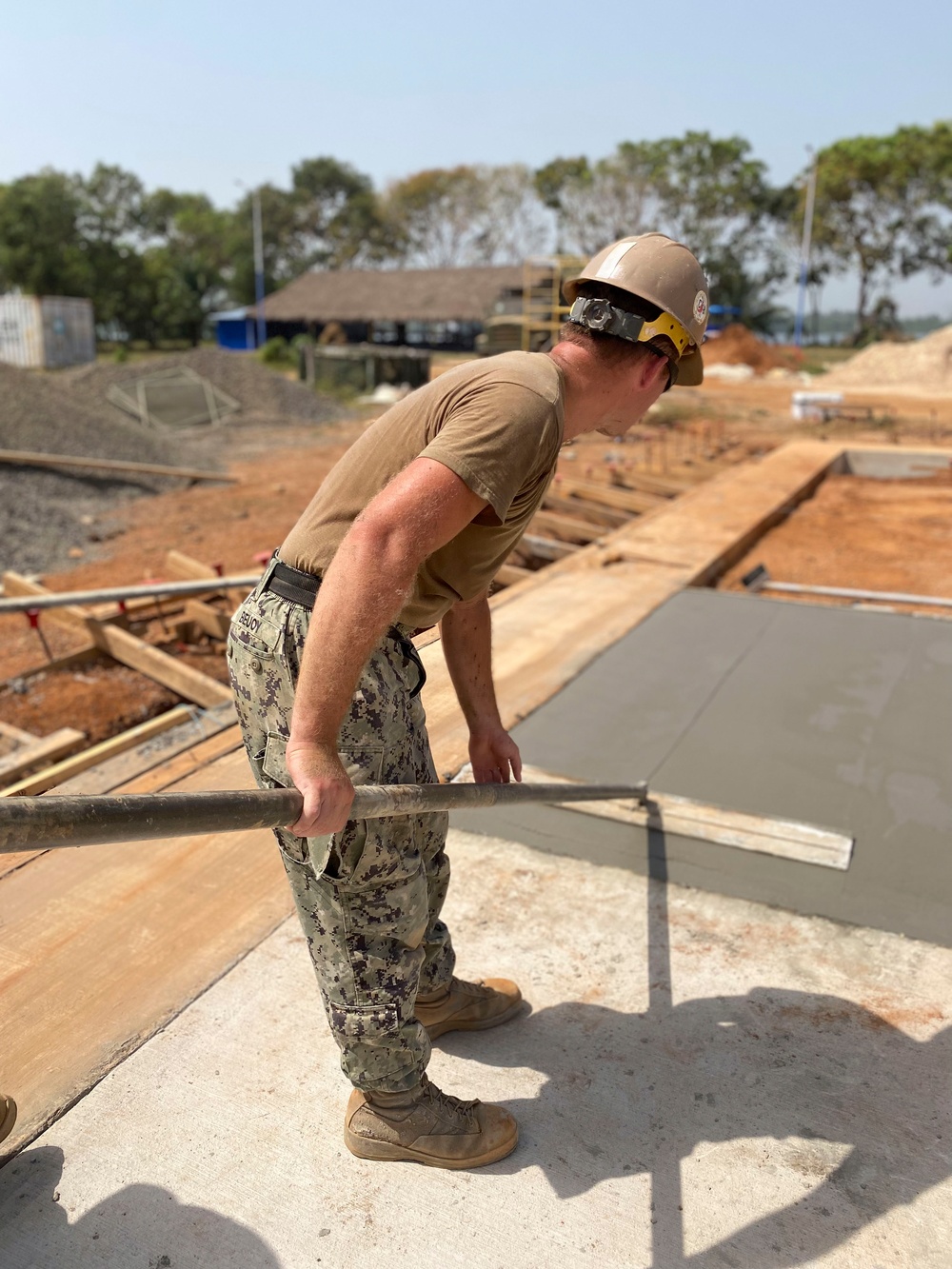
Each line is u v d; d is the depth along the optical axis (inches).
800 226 2247.8
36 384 578.2
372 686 61.3
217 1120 73.8
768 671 173.8
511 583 266.2
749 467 478.3
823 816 122.2
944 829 118.7
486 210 2723.9
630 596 225.5
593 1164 70.4
